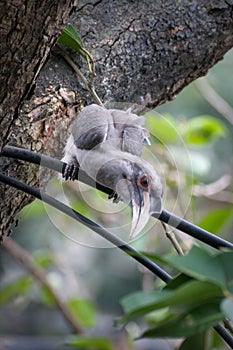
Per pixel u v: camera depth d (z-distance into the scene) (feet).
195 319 27.58
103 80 29.99
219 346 30.91
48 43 28.50
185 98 44.39
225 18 30.58
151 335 27.66
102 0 30.35
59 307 34.86
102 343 32.01
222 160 40.65
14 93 28.58
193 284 27.45
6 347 39.04
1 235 29.53
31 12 28.32
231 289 27.45
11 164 29.32
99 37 30.12
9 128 28.73
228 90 43.98
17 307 39.45
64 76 29.76
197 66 30.55
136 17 30.32
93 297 50.93
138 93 30.22
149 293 27.63
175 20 30.40
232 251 27.53
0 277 51.42
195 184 32.45
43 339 39.29
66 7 28.43
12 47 28.40
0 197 29.35
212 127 32.55
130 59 30.14
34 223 47.60
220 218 31.73
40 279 34.96
